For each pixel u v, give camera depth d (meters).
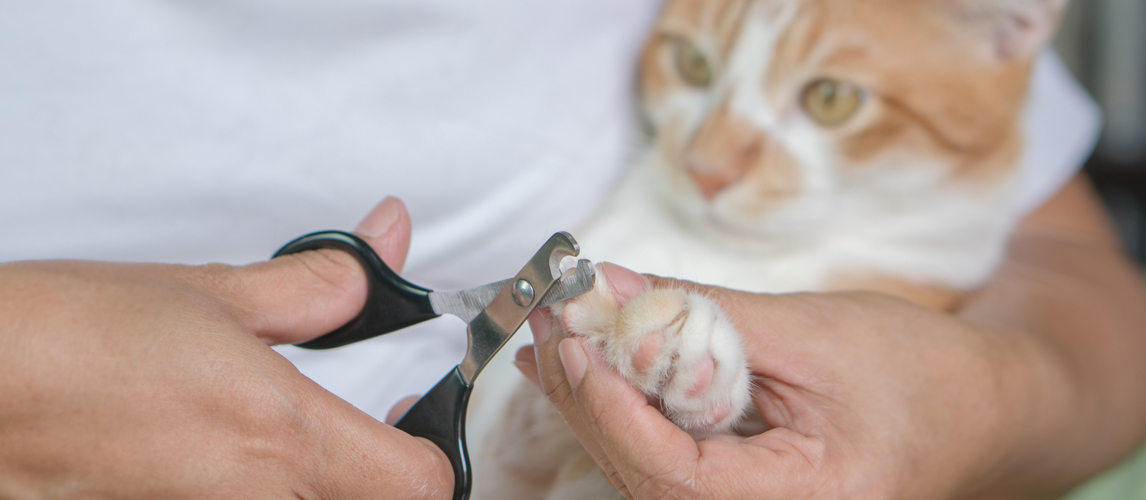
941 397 0.35
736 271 0.50
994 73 0.48
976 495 0.44
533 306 0.30
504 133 0.46
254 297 0.31
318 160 0.43
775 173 0.48
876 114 0.47
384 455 0.29
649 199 0.50
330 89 0.42
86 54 0.39
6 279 0.27
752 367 0.33
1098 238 0.64
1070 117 0.61
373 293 0.32
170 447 0.28
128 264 0.30
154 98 0.40
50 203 0.39
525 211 0.48
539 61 0.46
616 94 0.50
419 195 0.45
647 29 0.50
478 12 0.44
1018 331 0.46
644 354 0.30
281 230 0.43
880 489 0.33
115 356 0.27
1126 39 0.91
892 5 0.46
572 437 0.38
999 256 0.55
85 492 0.28
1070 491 0.55
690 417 0.31
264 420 0.28
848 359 0.34
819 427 0.33
